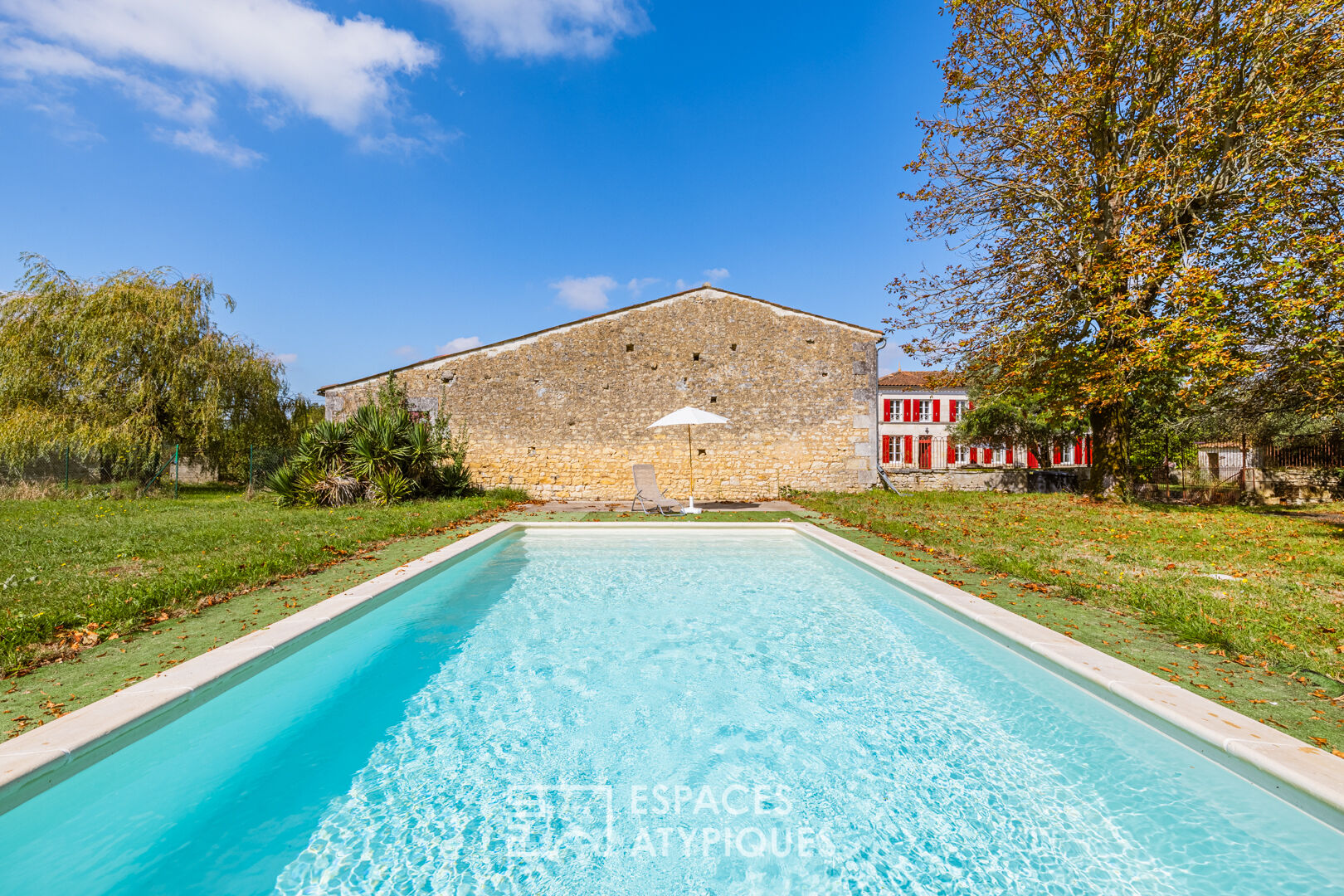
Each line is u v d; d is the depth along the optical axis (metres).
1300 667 2.75
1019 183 11.32
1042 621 3.52
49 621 3.19
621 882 1.81
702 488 13.33
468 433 13.41
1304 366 9.02
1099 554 5.70
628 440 13.39
